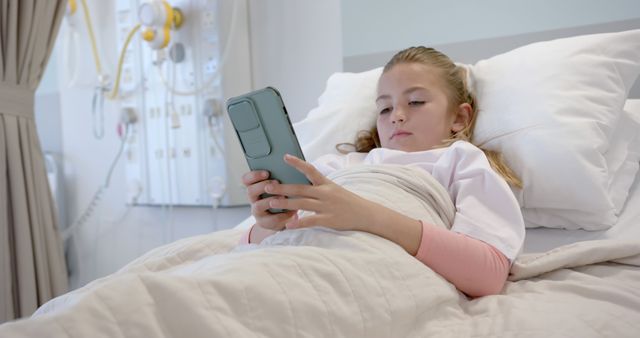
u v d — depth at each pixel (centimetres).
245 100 72
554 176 104
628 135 113
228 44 204
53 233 190
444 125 112
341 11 182
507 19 155
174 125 210
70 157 262
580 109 107
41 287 181
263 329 51
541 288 78
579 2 144
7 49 175
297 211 83
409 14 170
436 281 69
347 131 139
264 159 75
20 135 180
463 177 92
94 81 247
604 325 62
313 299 55
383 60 175
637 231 101
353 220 73
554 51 116
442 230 78
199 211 223
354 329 56
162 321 46
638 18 137
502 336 60
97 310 44
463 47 162
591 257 85
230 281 52
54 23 193
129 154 232
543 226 111
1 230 170
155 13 201
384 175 90
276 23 205
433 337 62
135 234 242
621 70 112
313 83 196
